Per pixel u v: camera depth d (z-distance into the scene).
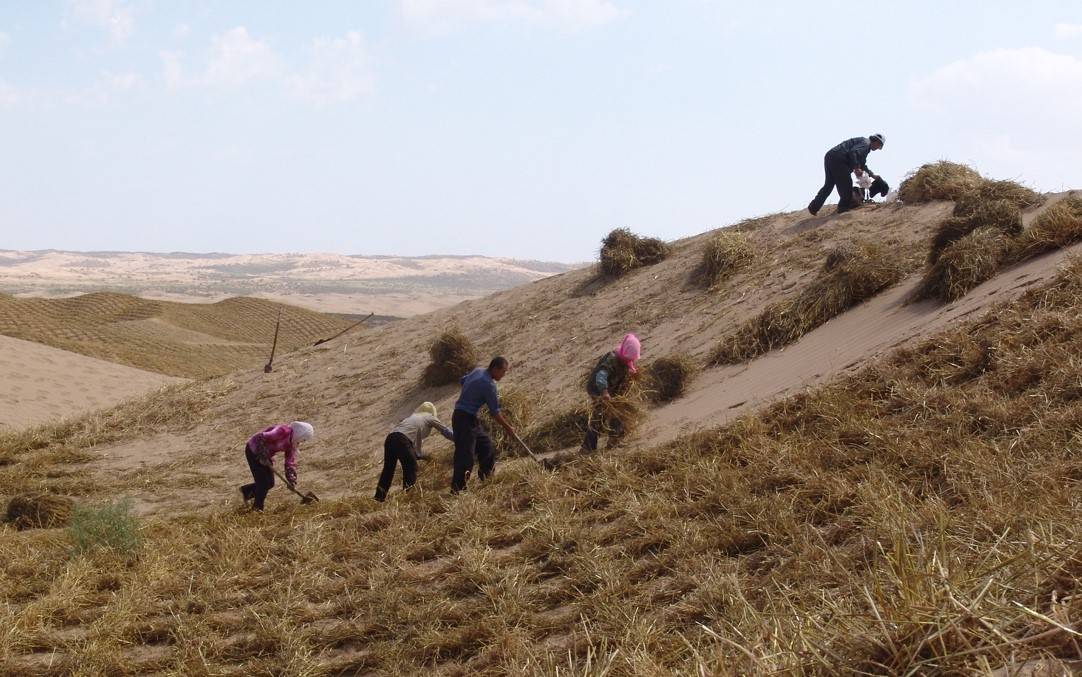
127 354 43.31
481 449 10.09
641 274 17.58
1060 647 2.98
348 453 14.59
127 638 6.59
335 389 18.03
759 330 11.84
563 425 11.56
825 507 6.25
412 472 10.45
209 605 7.07
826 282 11.83
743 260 15.29
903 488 6.01
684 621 5.28
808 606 4.50
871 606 3.39
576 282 18.98
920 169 15.01
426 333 19.78
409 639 6.00
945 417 6.90
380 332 21.17
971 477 5.72
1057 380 6.72
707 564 5.96
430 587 6.87
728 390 10.63
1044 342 7.40
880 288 11.52
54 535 9.60
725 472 7.52
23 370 30.84
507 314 18.84
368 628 6.22
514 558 7.18
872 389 8.13
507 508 8.73
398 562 7.49
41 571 8.27
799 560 5.38
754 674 3.42
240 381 20.14
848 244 12.56
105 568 8.15
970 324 8.45
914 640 3.16
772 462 7.35
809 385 9.08
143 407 19.36
